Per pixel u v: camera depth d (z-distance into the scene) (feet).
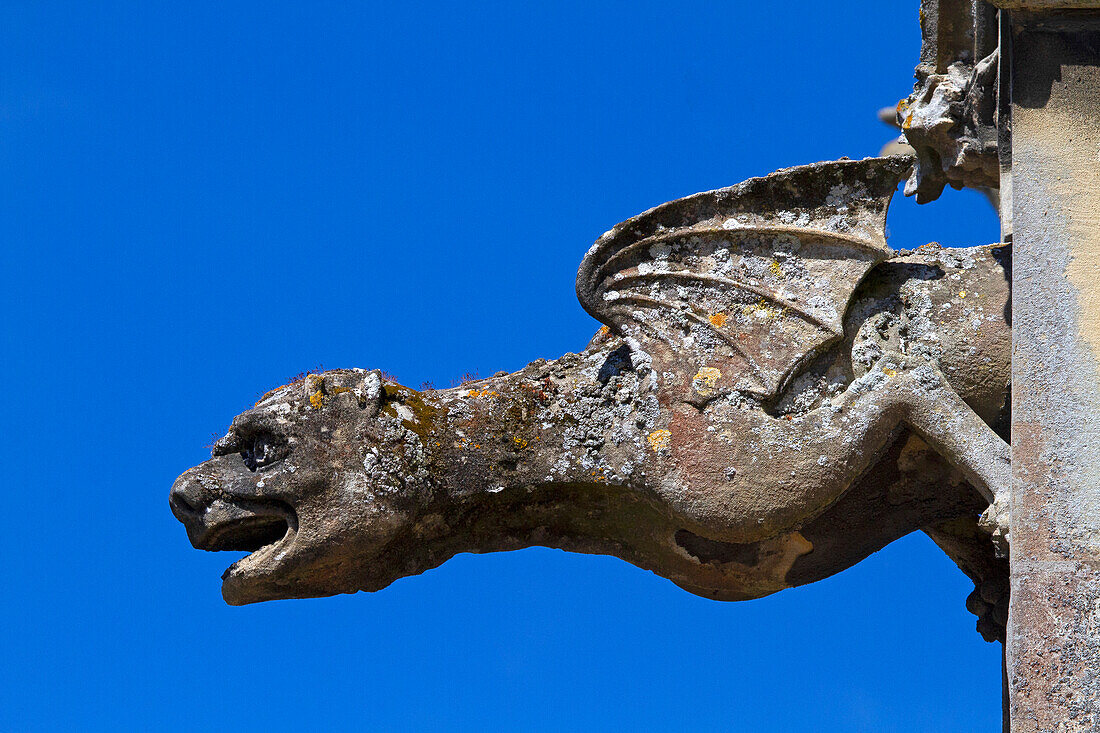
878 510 32.48
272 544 32.22
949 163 33.12
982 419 31.40
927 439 30.76
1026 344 27.94
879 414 30.71
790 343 31.24
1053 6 28.45
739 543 32.58
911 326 31.71
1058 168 28.37
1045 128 28.55
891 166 31.89
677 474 30.99
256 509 32.04
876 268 32.14
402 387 32.91
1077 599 26.86
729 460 30.78
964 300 31.78
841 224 31.83
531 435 32.30
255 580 32.01
